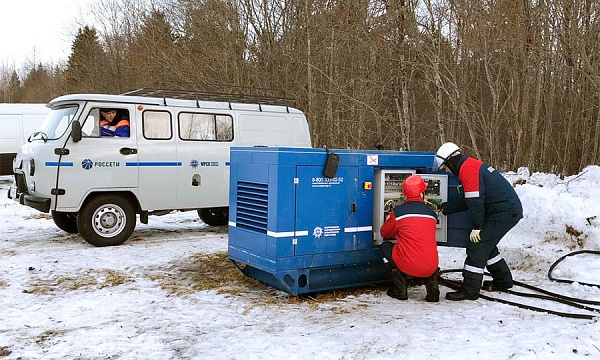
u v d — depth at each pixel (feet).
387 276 20.83
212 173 31.78
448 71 45.93
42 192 27.09
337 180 19.36
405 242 18.19
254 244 19.38
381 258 20.45
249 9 67.26
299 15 62.59
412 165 21.08
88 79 106.32
